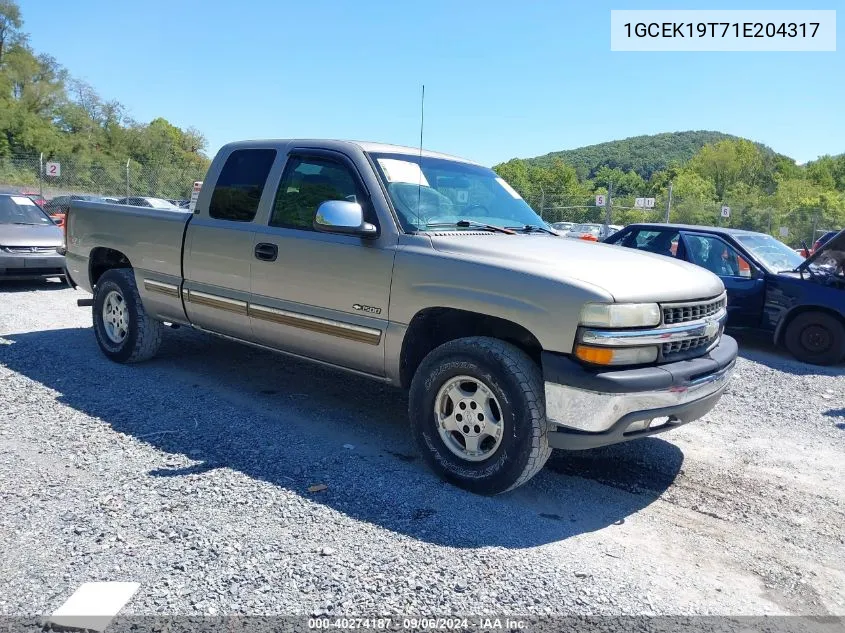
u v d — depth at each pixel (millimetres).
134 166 28297
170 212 5684
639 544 3467
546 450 3713
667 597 2963
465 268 3920
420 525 3445
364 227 4238
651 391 3561
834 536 3691
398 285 4168
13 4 55906
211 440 4473
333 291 4488
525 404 3639
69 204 6859
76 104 57031
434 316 4238
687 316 3924
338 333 4484
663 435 5254
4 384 5465
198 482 3803
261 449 4367
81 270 6629
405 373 4305
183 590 2770
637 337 3590
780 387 7035
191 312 5508
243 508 3512
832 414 6109
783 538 3643
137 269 5902
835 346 8312
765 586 3145
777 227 31000
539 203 31156
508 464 3707
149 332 6043
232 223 5152
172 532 3230
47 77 56438
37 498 3527
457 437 4035
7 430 4469
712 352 4137
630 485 4242
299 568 2971
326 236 4547
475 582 2943
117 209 6172
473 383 3914
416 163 4863
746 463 4738
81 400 5168
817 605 3006
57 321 8250
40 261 10516
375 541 3250
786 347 8703
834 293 8312
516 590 2904
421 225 4371
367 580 2906
